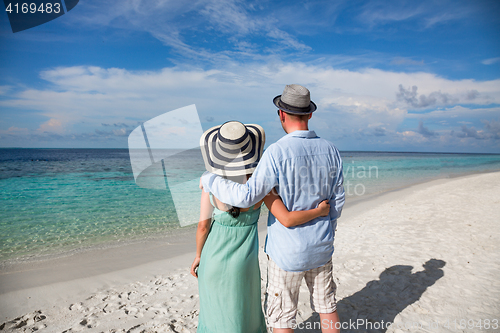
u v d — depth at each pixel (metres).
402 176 22.81
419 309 2.85
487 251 4.50
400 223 6.86
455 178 19.83
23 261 4.98
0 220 8.96
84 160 45.19
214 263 1.62
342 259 4.49
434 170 30.08
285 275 1.66
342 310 2.92
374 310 2.89
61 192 15.56
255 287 1.74
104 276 4.13
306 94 1.63
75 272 4.31
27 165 35.16
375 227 6.61
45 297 3.43
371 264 4.20
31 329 2.69
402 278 3.62
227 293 1.63
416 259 4.28
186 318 2.84
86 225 8.20
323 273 1.79
